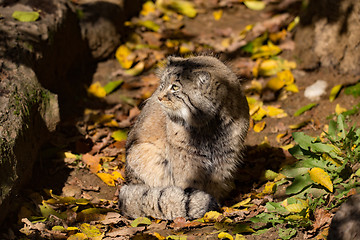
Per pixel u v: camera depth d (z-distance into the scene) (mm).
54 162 10961
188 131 9148
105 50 14711
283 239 7984
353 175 8875
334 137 9484
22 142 9305
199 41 15984
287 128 12133
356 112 11828
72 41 13523
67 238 8461
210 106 8906
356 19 12977
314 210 8508
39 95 10398
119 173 10719
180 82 8898
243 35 15938
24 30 11617
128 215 9289
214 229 8609
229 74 9461
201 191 9086
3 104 9320
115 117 12938
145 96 13430
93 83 14039
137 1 17047
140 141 9969
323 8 13766
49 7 12898
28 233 8516
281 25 16203
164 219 9086
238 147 9594
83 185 10438
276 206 8820
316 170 8867
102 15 14742
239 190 10289
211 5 18422
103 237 8609
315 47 13984
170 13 17453
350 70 13297
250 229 8297
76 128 12258
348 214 7621
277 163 10891
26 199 9492
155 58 15039
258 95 13438
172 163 9453
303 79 13805
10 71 10227
